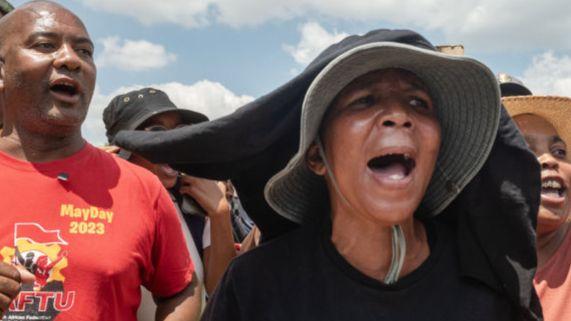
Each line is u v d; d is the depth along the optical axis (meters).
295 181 1.42
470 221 1.33
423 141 1.23
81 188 1.65
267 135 1.27
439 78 1.28
